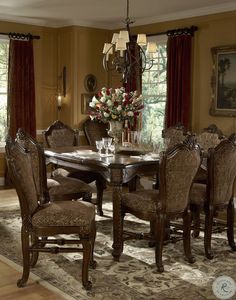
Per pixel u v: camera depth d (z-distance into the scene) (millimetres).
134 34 7406
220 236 4531
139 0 5777
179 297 3072
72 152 4652
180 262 3760
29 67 7262
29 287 3238
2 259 3785
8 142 3119
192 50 6500
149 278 3410
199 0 5746
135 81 7246
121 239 3805
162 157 3467
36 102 7570
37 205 3414
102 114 4566
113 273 3502
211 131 5672
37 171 4051
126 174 3871
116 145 4598
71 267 3629
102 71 7836
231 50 5926
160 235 3537
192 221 4727
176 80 6613
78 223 3189
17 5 6199
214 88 6180
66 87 7613
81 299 3023
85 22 7438
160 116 7195
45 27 7562
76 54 7453
